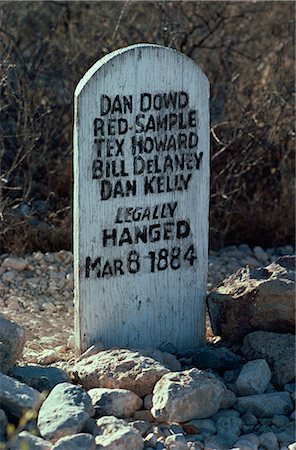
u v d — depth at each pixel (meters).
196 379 6.23
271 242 10.02
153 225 7.06
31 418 5.95
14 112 10.21
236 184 9.90
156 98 6.93
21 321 7.94
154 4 10.94
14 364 6.59
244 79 10.98
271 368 6.73
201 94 7.07
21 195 10.04
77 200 6.82
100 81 6.75
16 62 10.41
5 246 9.28
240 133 9.88
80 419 5.81
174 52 6.94
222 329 7.19
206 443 5.96
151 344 7.20
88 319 6.98
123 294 7.05
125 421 6.05
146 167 6.97
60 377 6.45
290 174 10.16
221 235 9.82
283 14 11.32
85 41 10.83
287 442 6.07
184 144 7.07
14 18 10.91
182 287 7.23
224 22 11.16
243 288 7.08
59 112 10.30
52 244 9.43
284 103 10.22
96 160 6.82
